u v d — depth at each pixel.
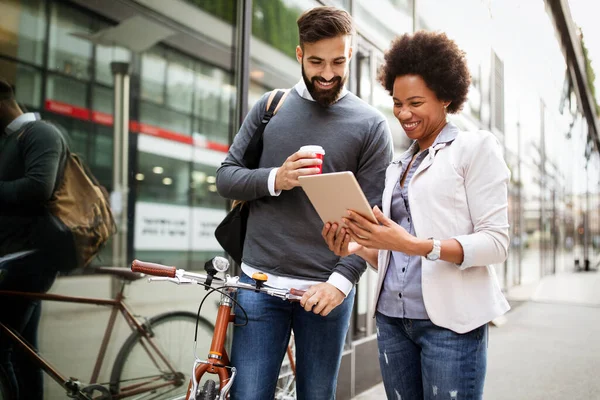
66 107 2.35
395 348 1.59
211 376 1.71
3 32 2.14
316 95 1.73
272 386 1.77
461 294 1.43
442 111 1.54
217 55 2.93
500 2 7.05
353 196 1.29
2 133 2.14
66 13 2.34
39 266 2.26
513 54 8.96
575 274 18.64
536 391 3.90
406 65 1.49
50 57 2.29
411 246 1.34
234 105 3.03
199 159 2.90
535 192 13.69
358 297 3.88
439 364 1.44
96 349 2.46
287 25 3.37
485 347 1.46
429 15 5.44
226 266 1.61
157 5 2.67
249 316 1.75
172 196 2.78
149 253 2.69
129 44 2.57
